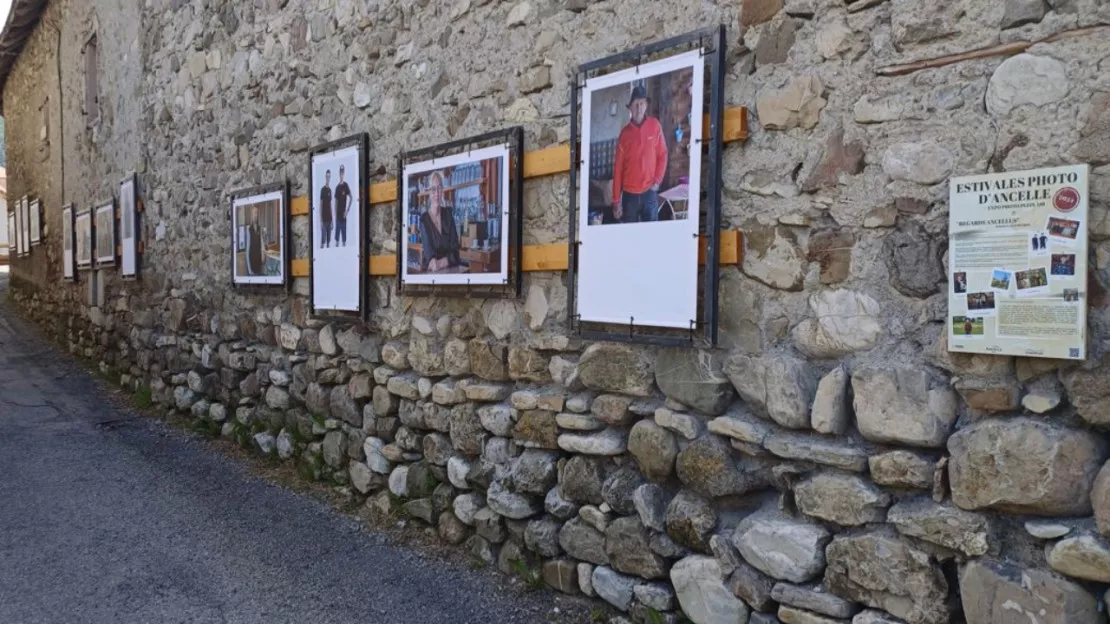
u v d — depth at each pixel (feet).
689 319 8.71
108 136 28.19
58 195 36.17
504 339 11.51
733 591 8.42
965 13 6.89
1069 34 6.33
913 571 7.06
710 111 8.53
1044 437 6.36
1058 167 6.25
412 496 13.23
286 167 16.84
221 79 19.48
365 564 11.88
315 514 14.03
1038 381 6.53
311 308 15.78
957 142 6.93
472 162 11.76
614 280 9.55
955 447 6.84
